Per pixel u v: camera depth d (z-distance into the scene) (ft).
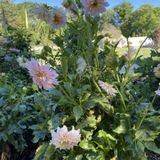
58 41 5.78
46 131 5.46
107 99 5.13
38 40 7.12
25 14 11.06
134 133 5.00
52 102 5.57
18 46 12.92
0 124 6.38
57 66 5.41
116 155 5.08
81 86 5.19
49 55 5.72
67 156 5.12
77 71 5.13
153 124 5.04
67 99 5.10
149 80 7.06
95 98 5.04
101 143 5.11
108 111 5.07
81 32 5.38
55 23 5.46
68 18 5.60
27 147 7.02
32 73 4.51
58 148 5.14
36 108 5.83
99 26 5.67
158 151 4.92
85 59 5.32
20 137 6.51
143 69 7.09
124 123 5.05
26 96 6.86
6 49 12.27
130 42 5.42
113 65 4.98
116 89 5.23
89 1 5.16
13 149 6.89
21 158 7.00
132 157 5.04
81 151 5.15
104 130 5.23
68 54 5.60
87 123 5.05
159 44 5.19
